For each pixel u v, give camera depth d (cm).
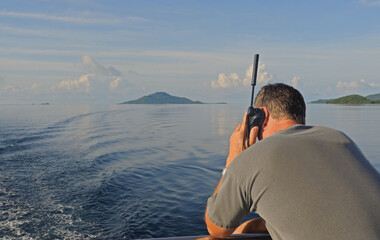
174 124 3017
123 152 1199
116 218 494
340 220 105
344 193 110
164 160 1026
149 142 1551
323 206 108
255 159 122
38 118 3806
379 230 104
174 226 466
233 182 127
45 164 930
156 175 796
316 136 130
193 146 1398
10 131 2019
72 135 1861
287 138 127
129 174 802
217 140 1648
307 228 107
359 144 1488
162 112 6519
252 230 178
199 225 471
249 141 150
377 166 956
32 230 448
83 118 3997
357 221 105
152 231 449
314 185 112
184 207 546
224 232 139
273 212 115
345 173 116
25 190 643
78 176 772
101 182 708
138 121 3478
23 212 516
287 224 111
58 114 5097
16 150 1209
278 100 146
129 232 443
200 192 639
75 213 513
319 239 105
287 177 115
